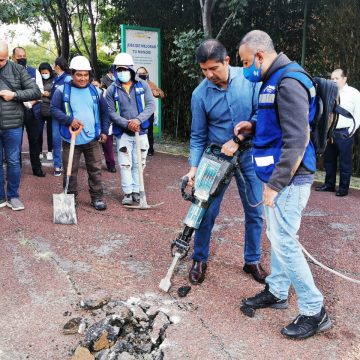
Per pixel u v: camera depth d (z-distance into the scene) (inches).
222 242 179.8
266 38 105.7
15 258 159.5
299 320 117.1
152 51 401.4
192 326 119.9
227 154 126.6
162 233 187.6
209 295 137.3
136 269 153.5
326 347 113.0
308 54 358.9
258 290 141.4
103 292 136.7
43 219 200.5
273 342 114.3
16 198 213.9
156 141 438.6
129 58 214.1
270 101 104.5
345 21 322.0
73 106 205.8
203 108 135.9
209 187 129.2
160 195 247.8
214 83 130.5
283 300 129.5
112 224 197.2
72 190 224.5
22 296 133.1
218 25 401.7
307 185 109.2
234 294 138.5
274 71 104.5
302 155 101.0
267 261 164.4
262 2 378.3
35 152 272.1
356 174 336.5
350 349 112.3
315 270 157.5
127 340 110.0
